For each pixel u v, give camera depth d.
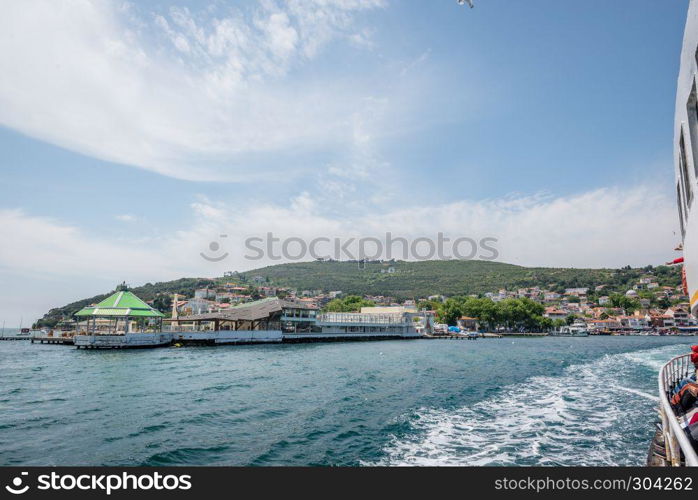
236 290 191.12
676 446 7.20
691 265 9.12
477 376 31.03
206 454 12.45
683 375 15.65
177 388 24.34
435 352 58.53
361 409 18.70
